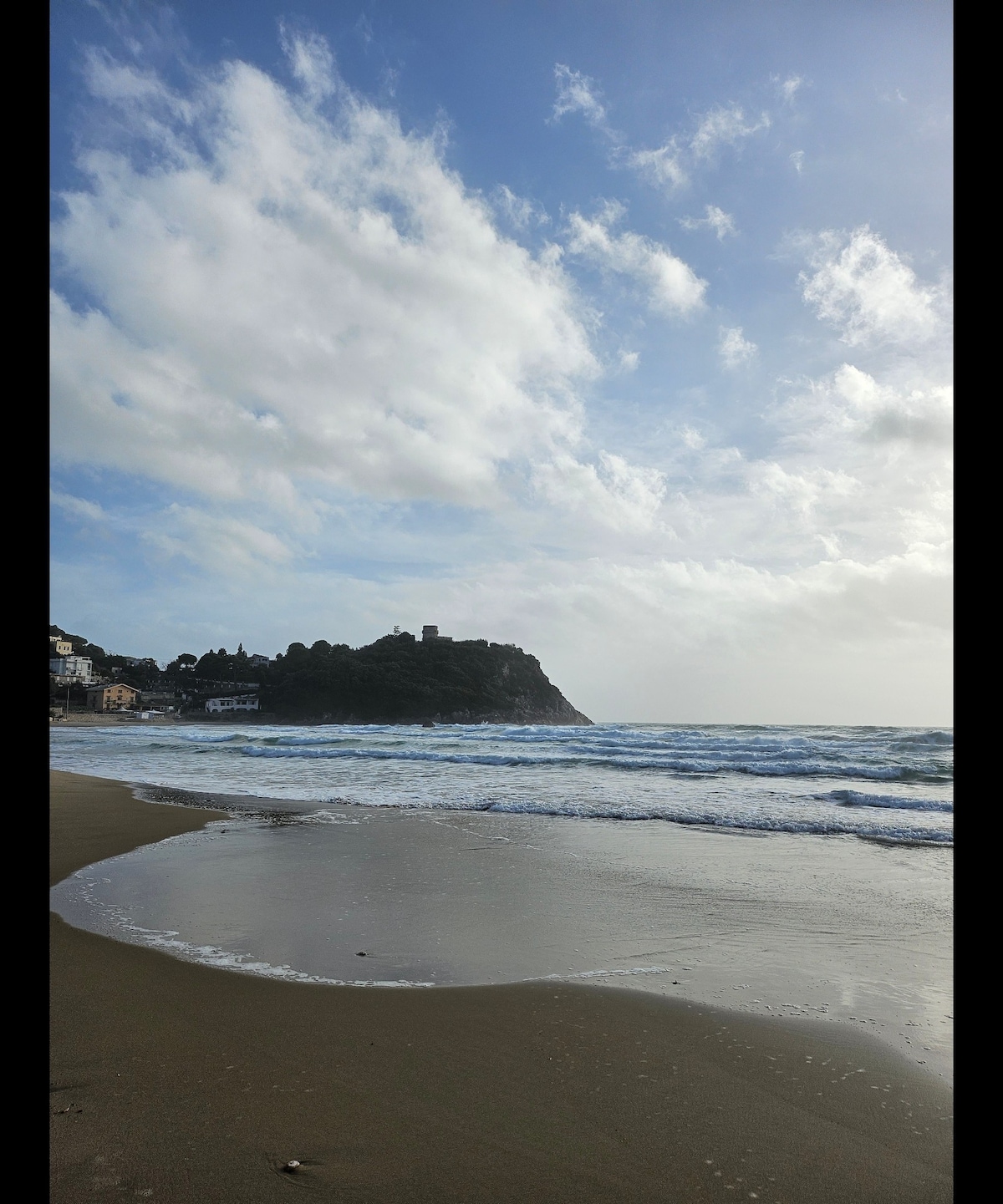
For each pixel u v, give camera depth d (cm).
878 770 1638
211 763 2131
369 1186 217
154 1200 207
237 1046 315
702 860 743
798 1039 334
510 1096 277
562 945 472
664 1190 219
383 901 580
